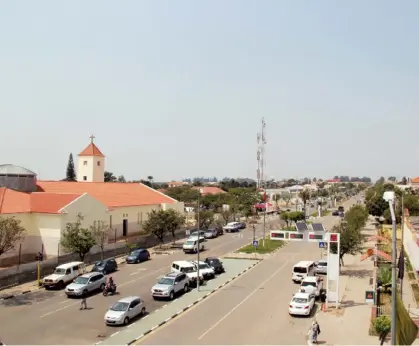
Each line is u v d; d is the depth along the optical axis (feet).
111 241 200.54
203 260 172.55
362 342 85.51
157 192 267.59
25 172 201.36
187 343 85.05
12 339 86.74
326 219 359.46
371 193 407.44
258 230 282.97
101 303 114.21
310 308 105.29
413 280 141.69
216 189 554.46
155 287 119.24
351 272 152.97
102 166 277.03
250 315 104.47
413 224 198.90
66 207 171.22
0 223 133.90
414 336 64.85
